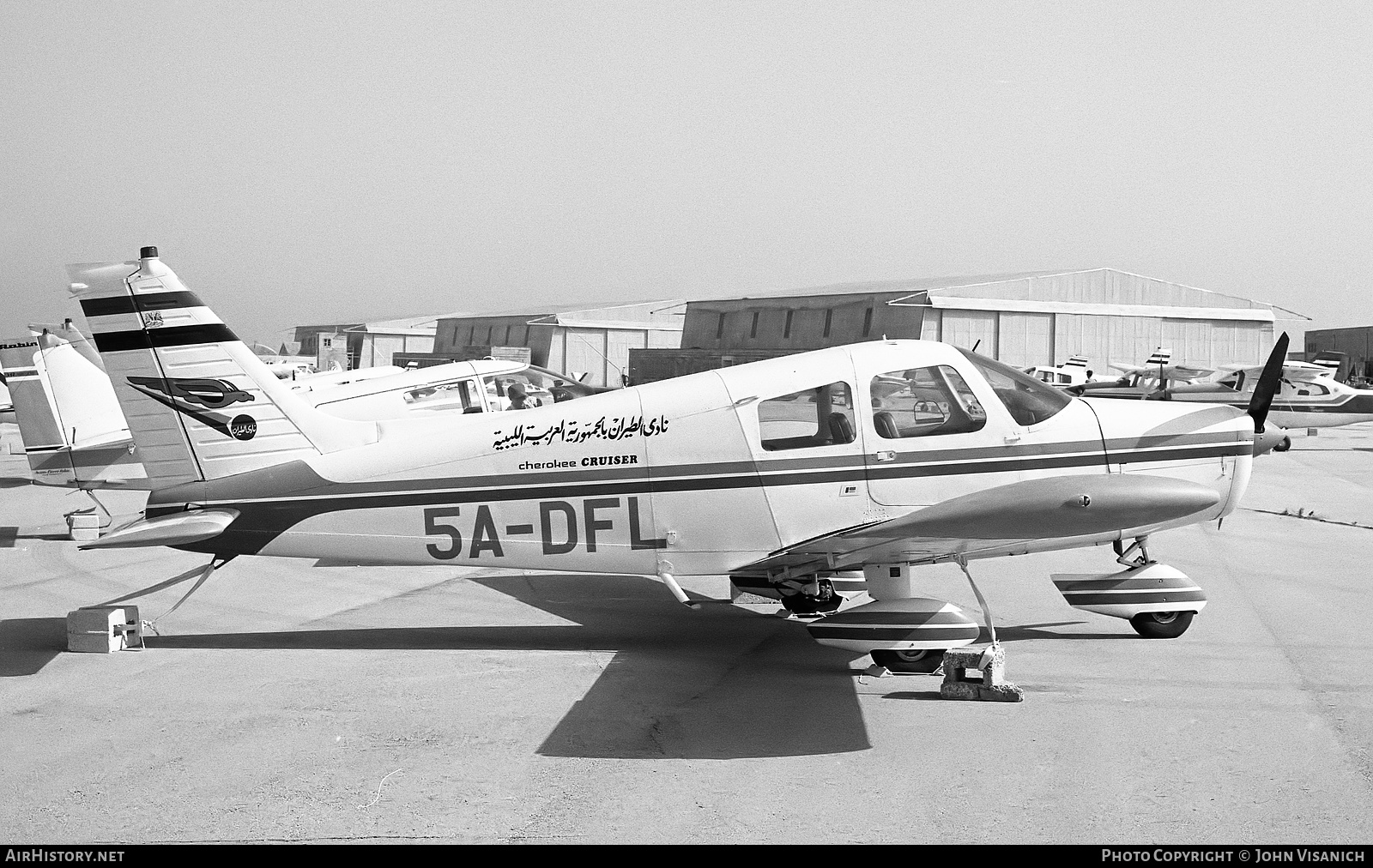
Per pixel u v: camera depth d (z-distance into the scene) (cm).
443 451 738
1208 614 832
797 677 681
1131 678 661
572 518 728
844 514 715
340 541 747
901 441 714
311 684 666
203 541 752
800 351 4453
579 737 563
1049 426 729
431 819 456
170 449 754
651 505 722
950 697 627
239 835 442
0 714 606
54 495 1767
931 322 4300
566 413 734
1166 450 734
